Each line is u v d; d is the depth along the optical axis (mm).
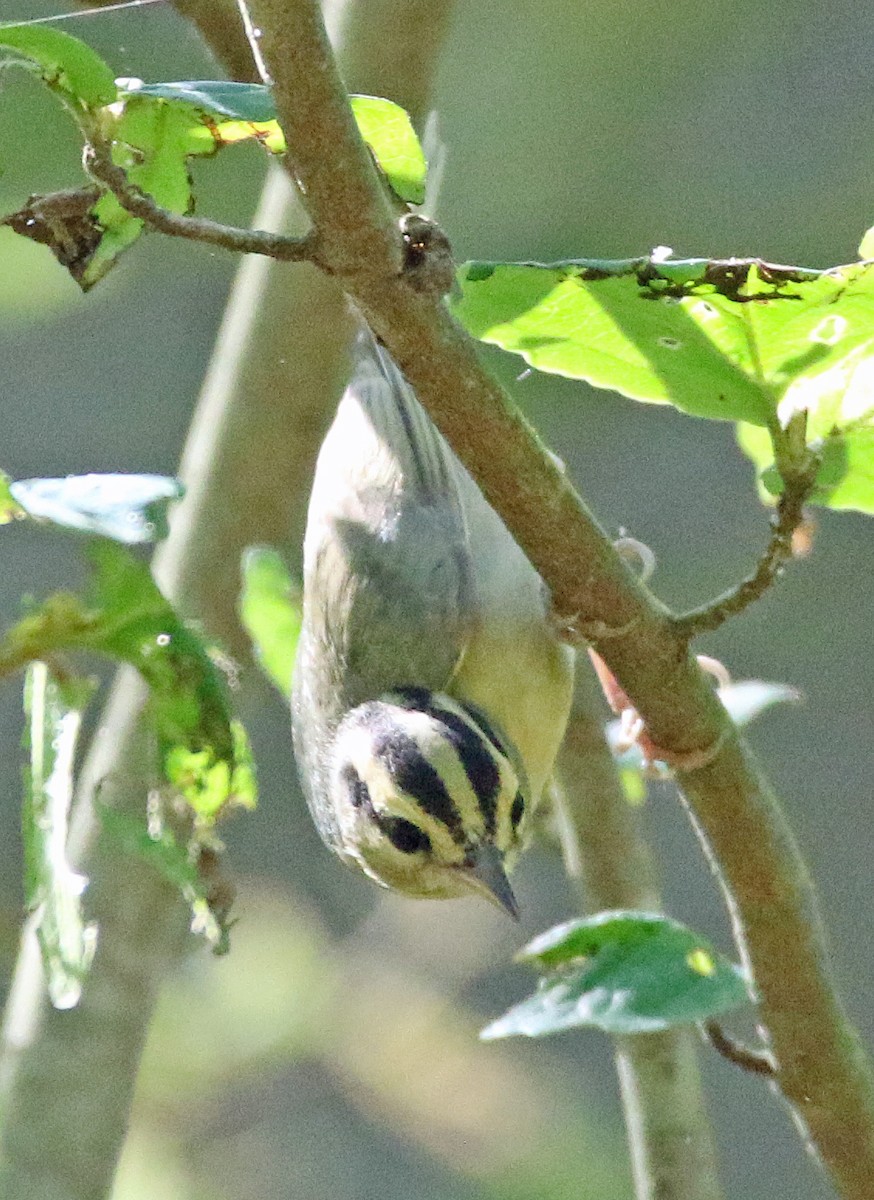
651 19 19141
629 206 18703
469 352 5906
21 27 5363
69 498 5188
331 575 10844
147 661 5910
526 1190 14781
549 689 10055
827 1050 6770
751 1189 18188
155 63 11930
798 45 19047
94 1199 8516
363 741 10359
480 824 9914
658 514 19391
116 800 8641
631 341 6660
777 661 19359
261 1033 14539
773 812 6719
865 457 6715
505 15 19250
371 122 5961
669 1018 5562
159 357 20375
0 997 12602
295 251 5566
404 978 15336
